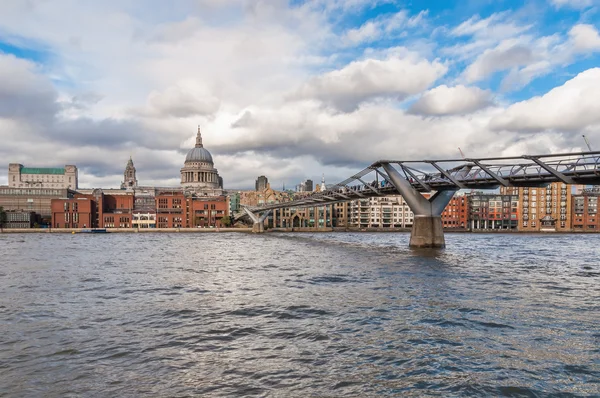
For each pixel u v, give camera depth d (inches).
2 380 579.2
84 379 581.6
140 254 2716.5
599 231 7864.2
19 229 7288.4
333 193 4458.7
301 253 2765.7
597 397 533.3
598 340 758.5
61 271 1775.3
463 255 2529.5
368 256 2453.2
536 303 1074.1
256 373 601.9
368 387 557.0
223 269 1844.2
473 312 962.1
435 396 532.4
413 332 799.7
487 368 623.5
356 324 856.3
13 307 1035.3
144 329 827.4
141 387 555.8
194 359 658.2
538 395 538.3
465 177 2544.3
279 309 994.7
